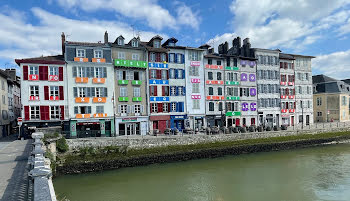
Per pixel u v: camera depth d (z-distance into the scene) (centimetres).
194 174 2036
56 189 1706
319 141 3356
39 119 2616
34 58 2705
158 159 2417
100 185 1788
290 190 1653
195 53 3541
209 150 2658
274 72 4166
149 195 1594
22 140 2406
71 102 2758
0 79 3038
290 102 4319
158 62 3278
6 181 951
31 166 884
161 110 3247
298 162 2406
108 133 2909
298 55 4428
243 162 2441
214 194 1603
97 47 2925
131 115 3075
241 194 1596
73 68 2784
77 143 2208
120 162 2275
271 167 2234
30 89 2602
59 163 2066
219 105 3656
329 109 4788
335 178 1892
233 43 4303
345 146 3269
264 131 3278
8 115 3434
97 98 2869
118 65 2964
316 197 1527
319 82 5072
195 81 3491
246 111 3875
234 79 3816
